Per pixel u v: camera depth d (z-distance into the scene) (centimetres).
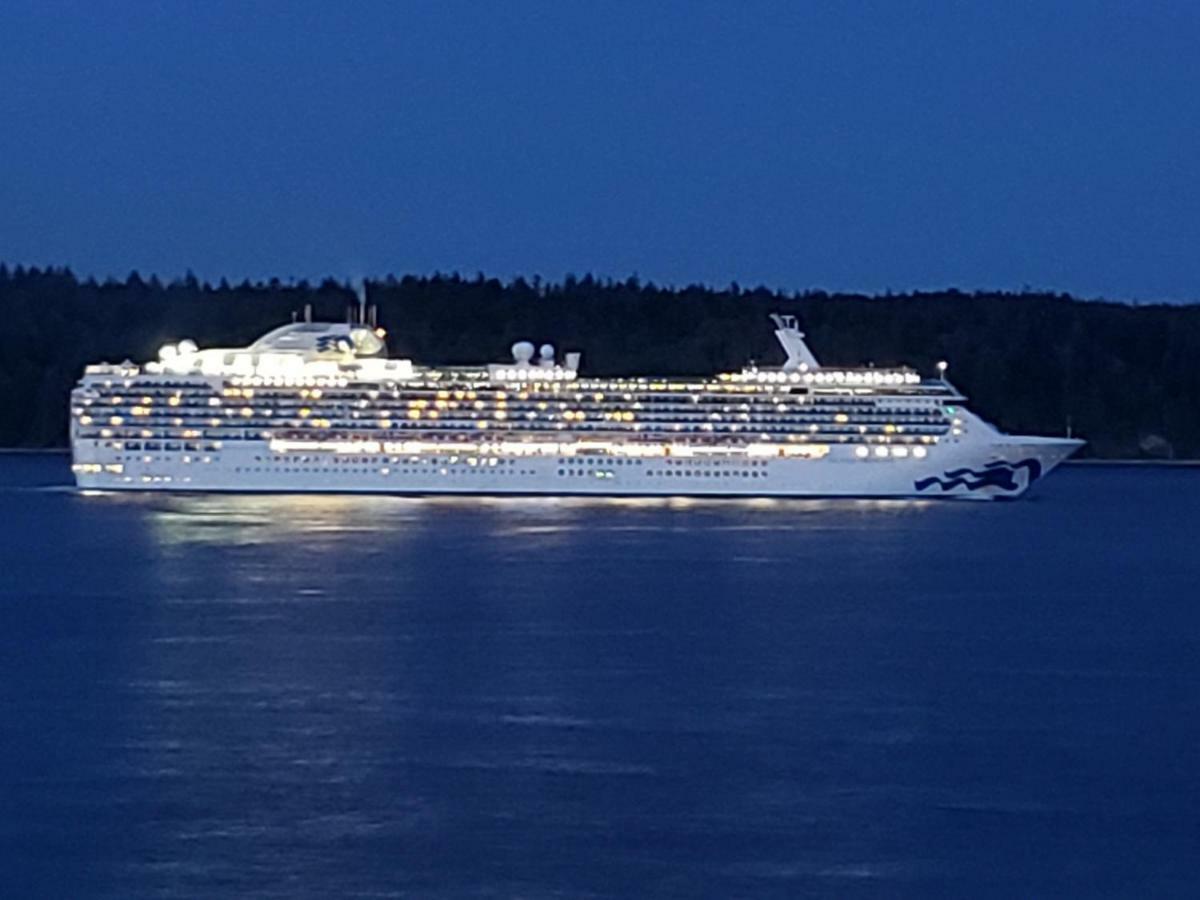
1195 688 11350
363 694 10869
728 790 8925
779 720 10319
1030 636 13350
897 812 8619
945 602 15150
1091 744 9844
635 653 12294
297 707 10519
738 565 17138
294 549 18038
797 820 8494
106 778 9044
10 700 10694
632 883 7719
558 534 19588
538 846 8125
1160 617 14450
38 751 9525
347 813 8538
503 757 9462
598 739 9838
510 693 10931
